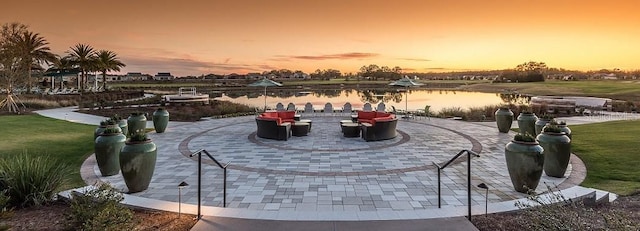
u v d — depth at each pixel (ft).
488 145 39.17
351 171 28.09
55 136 44.34
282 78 327.47
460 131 49.73
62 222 16.10
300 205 20.43
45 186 19.07
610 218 14.42
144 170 22.40
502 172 27.58
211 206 20.04
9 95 78.18
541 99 85.97
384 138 42.37
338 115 71.61
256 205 20.44
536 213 15.25
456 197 21.70
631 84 178.29
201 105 88.48
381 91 191.42
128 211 15.46
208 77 296.92
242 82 270.05
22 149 36.04
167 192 22.76
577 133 43.78
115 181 25.32
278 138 42.57
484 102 109.70
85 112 76.54
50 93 114.73
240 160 31.96
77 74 146.30
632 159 29.94
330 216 17.10
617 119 61.21
